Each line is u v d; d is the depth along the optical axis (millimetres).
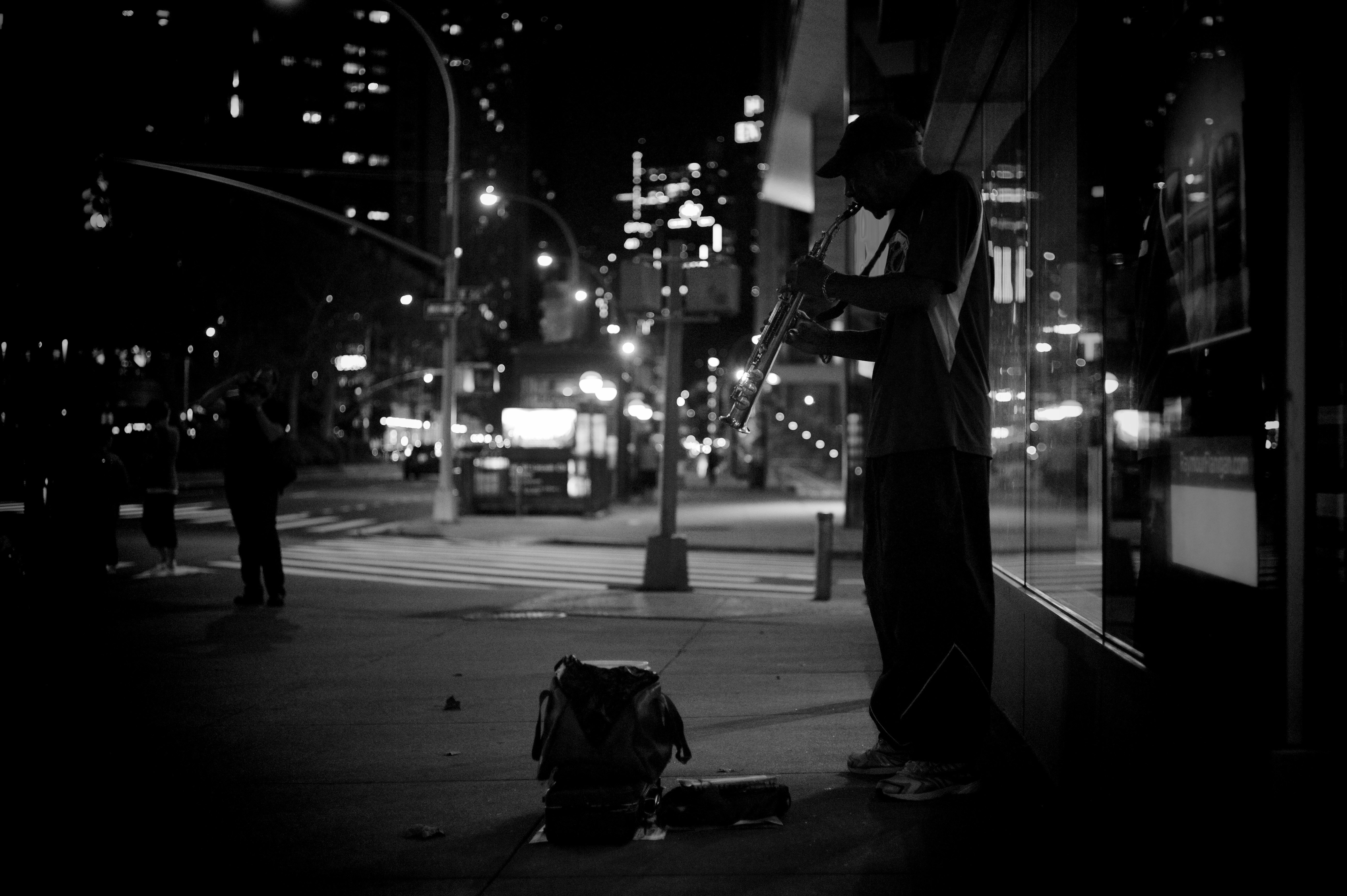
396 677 7918
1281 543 2605
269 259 58031
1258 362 2715
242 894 3609
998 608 6309
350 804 4684
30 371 7266
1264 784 2580
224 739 5957
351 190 151875
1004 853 3854
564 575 16516
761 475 53375
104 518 12742
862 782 4852
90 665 8266
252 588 11930
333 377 67938
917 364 4477
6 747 5754
